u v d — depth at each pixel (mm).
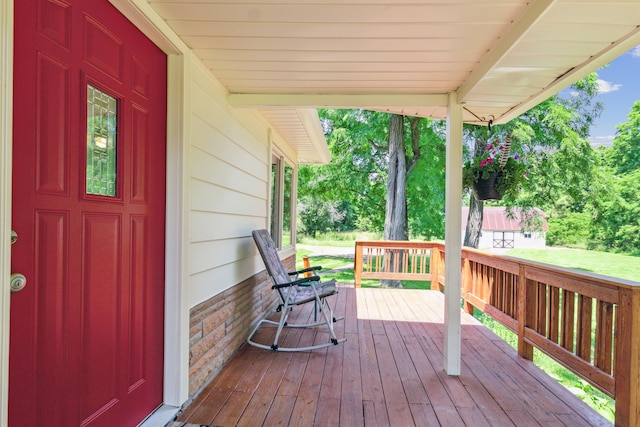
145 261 2025
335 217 18391
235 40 2166
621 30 1841
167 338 2223
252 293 3861
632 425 1963
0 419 1144
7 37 1152
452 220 2857
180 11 1870
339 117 12758
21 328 1274
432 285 6562
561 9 1668
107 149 1704
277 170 5457
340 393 2488
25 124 1278
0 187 1137
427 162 11664
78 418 1532
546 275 2826
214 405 2309
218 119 2840
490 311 3971
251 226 3832
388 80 2711
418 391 2537
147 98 2012
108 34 1685
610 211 11523
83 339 1561
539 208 11625
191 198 2373
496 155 3139
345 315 4660
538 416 2230
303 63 2461
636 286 1954
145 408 2045
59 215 1428
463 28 1965
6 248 1160
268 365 2973
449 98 2910
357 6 1785
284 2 1770
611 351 2174
